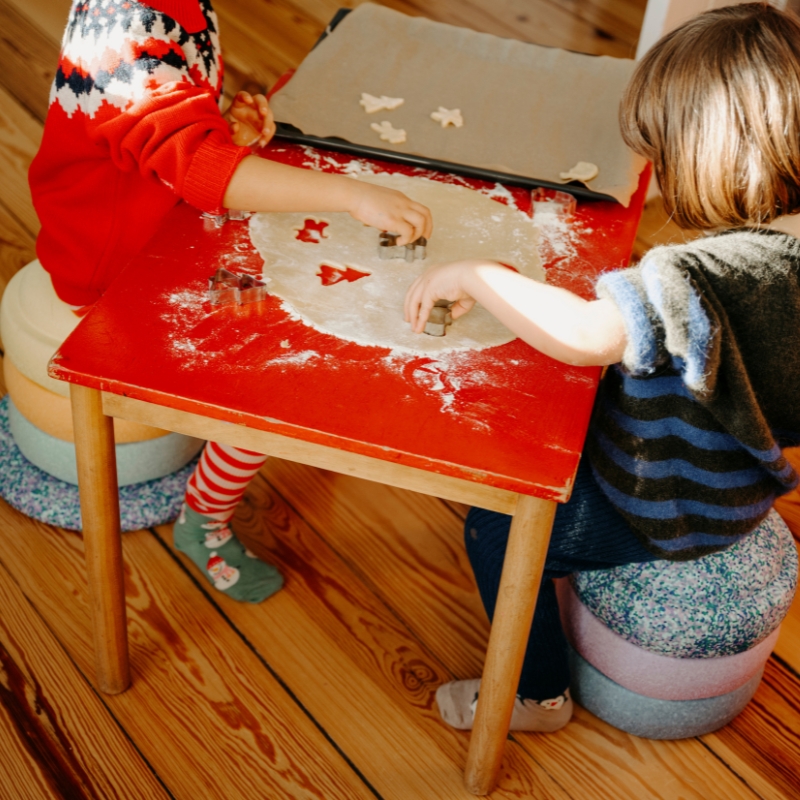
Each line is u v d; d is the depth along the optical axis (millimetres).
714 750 1308
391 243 1086
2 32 2602
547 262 1104
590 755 1288
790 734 1337
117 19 1056
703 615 1179
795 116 832
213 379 898
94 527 1088
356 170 1218
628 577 1202
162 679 1324
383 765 1256
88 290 1292
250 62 2562
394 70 1383
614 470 1001
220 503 1341
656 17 1898
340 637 1404
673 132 877
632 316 827
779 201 863
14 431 1504
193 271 1026
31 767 1212
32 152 2229
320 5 2867
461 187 1211
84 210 1224
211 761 1239
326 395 894
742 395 862
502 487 842
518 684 1189
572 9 2955
